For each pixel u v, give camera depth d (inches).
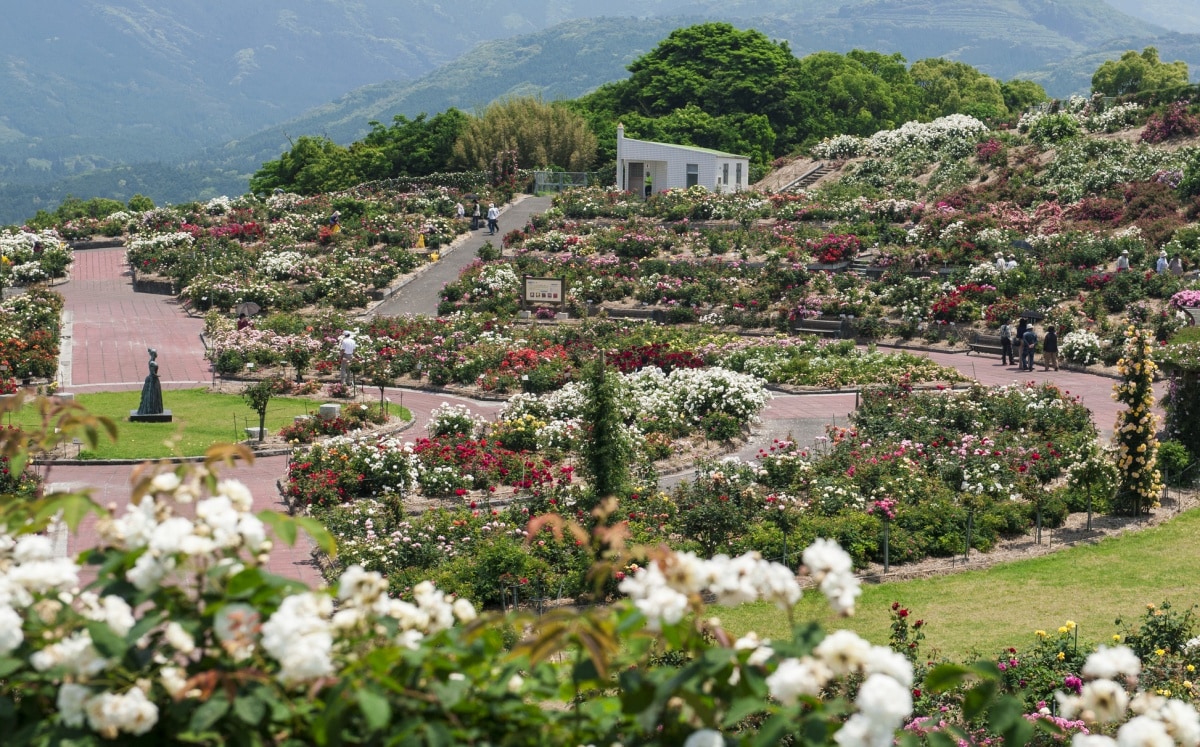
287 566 679.1
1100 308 1451.8
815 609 607.2
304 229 2058.3
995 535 729.6
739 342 1397.6
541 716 151.5
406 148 3174.2
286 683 145.0
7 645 141.8
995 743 386.0
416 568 653.9
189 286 1704.0
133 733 143.4
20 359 1251.2
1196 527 743.1
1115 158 2206.0
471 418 1002.1
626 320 1531.7
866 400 1062.4
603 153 3189.0
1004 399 1031.0
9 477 754.8
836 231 1937.7
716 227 2103.8
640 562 636.7
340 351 1309.1
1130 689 436.8
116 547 161.0
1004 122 2711.6
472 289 1702.8
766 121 3348.9
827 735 141.9
